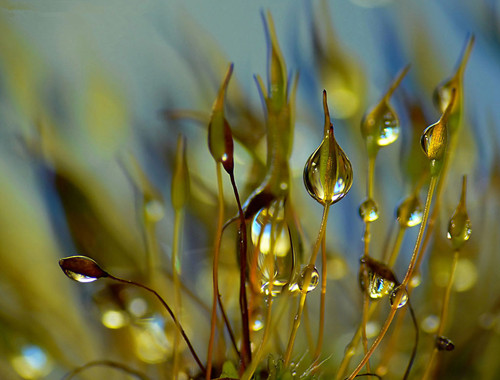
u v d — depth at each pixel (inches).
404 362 3.2
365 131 3.0
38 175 3.3
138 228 3.2
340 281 3.3
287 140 2.9
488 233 3.3
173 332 3.2
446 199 3.3
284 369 2.9
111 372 3.2
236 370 3.0
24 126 3.3
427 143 2.8
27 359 3.2
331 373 3.1
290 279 2.9
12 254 3.2
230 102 3.3
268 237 2.9
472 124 3.3
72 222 3.2
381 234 3.3
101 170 3.3
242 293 2.9
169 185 3.3
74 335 3.2
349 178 2.8
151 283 3.2
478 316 3.2
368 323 3.2
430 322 3.2
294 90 2.9
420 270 3.3
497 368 3.1
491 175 3.3
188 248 3.3
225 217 3.2
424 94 3.3
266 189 2.9
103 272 2.8
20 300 3.2
